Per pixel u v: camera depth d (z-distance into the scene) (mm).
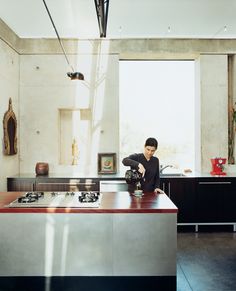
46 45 6266
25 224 3342
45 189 5648
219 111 6332
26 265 3363
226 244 5047
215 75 6328
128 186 4434
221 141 6332
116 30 5797
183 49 6285
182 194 5668
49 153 6309
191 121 6715
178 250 4762
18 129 6270
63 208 3307
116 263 3354
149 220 3318
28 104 6301
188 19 5285
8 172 5746
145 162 4227
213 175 5879
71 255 3359
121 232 3336
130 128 6629
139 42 6270
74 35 6070
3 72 5461
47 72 6293
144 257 3344
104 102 6309
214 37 6258
